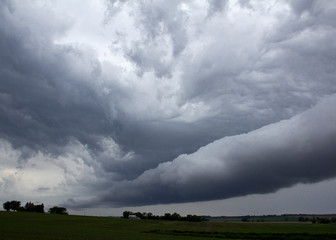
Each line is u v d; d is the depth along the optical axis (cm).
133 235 8031
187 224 14412
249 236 8769
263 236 8756
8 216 14738
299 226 14950
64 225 11450
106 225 12750
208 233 9500
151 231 10050
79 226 11356
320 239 8288
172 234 9206
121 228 11344
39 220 13500
